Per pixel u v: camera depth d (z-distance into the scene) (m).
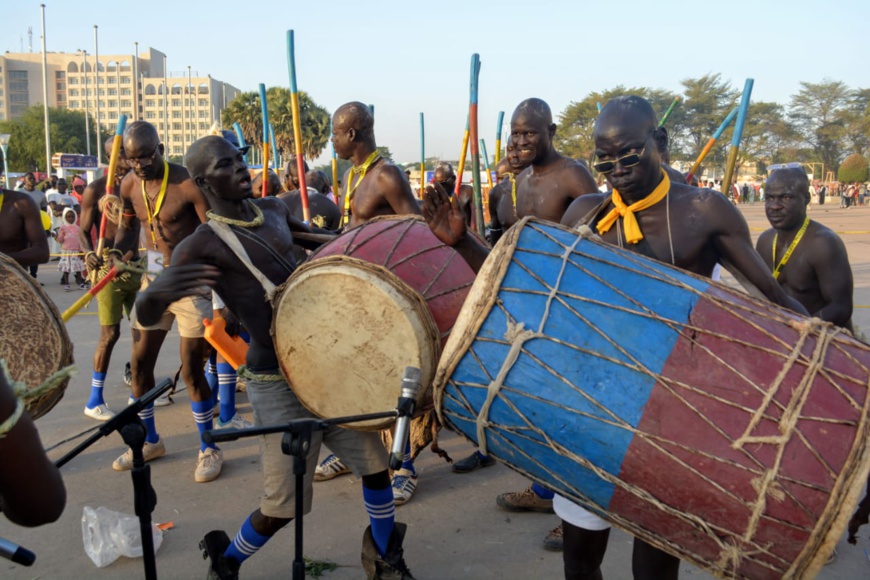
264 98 5.98
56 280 13.79
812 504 1.86
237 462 5.06
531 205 4.81
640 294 2.13
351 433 3.21
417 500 4.49
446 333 2.96
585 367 2.05
